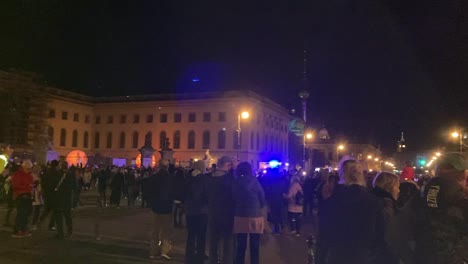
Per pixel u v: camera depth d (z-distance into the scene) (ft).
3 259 31.22
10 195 49.21
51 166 42.16
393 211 15.42
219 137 283.59
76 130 308.81
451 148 110.11
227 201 30.48
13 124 211.41
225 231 30.58
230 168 31.71
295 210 49.52
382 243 14.08
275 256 35.94
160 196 33.35
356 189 14.56
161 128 300.81
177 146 294.87
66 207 41.63
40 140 216.95
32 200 44.75
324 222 14.88
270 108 317.22
